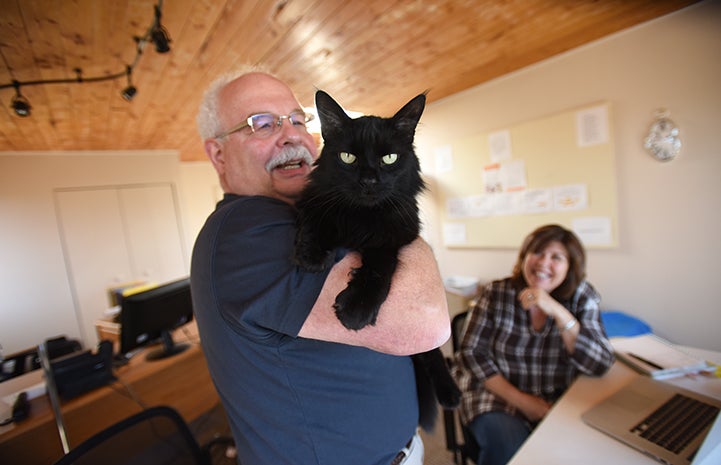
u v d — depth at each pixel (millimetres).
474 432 1479
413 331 594
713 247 1992
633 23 2045
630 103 2162
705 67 1896
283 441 697
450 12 1622
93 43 1625
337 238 655
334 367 685
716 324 2021
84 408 1498
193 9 1455
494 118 2764
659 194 2133
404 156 810
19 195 3449
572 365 1472
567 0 1677
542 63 2469
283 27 1598
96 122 2803
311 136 996
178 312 1946
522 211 2719
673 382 1202
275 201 775
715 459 788
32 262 3502
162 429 1023
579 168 2398
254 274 617
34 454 1295
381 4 1504
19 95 1973
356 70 1946
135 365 1862
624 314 2301
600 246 2371
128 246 4051
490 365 1564
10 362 1770
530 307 1544
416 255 662
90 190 3828
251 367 677
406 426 831
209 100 993
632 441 910
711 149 1933
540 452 918
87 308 3768
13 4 1294
